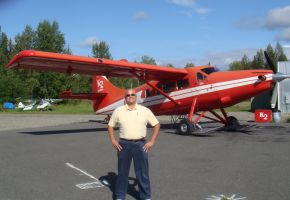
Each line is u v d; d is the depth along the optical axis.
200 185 5.63
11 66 13.09
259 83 12.12
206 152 8.71
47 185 5.82
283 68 26.25
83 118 24.59
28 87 57.91
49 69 13.96
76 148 9.78
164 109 14.65
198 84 13.27
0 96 50.00
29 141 11.46
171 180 5.98
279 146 9.47
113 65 13.27
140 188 4.80
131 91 4.77
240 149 9.07
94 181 6.05
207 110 13.71
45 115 30.11
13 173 6.76
